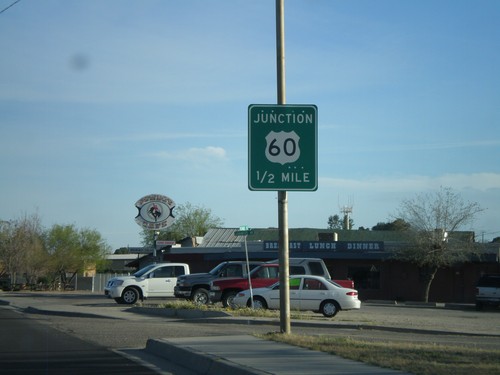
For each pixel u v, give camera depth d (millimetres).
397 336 19984
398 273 48656
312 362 11906
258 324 22562
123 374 12305
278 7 16062
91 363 13586
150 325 22125
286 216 16031
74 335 18891
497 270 47844
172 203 46844
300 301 26750
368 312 32219
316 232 62875
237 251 49156
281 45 15992
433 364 11477
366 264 49094
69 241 67812
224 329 20562
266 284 29562
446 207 49469
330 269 49344
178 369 12977
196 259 51062
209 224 89188
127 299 33344
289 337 15414
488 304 39000
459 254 46156
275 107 15773
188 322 23531
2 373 12320
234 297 28188
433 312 34250
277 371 10922
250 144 15633
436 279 48844
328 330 21516
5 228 63562
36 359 14117
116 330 20266
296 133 15766
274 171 15617
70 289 61094
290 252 48781
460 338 20203
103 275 59562
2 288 59219
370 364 11633
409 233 47062
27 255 62719
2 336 18625
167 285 33938
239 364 11688
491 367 11086
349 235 62438
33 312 29391
